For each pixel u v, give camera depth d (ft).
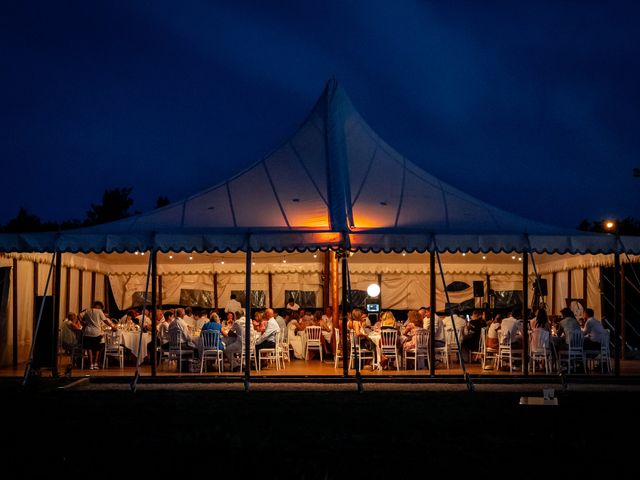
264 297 68.95
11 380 38.65
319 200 41.22
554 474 19.86
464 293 68.39
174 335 42.68
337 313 47.88
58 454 22.18
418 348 43.75
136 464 20.99
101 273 65.92
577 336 42.42
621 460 21.50
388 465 20.93
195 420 27.94
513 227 39.52
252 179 43.21
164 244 36.99
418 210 40.83
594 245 38.11
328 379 38.45
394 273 68.54
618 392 35.88
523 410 24.66
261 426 26.81
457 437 24.94
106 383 38.45
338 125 46.44
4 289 45.96
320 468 20.57
